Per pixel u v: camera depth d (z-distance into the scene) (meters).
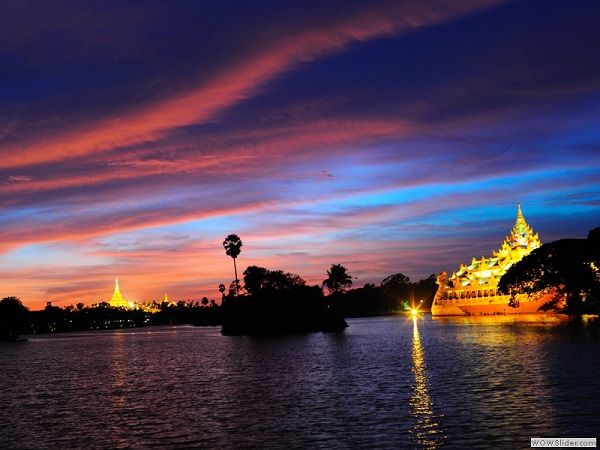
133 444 38.69
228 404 51.28
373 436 37.47
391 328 189.88
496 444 34.50
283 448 35.97
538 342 92.25
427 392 51.47
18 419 49.16
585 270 156.12
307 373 70.81
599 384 49.84
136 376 79.38
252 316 194.38
